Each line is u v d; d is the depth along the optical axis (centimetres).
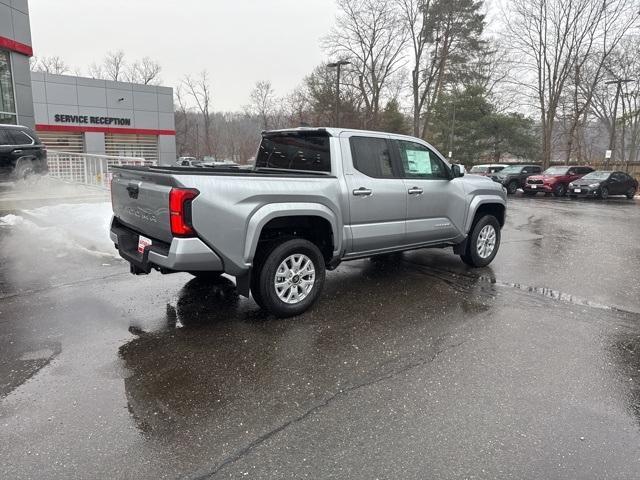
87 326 414
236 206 392
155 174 385
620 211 1580
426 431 267
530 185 2325
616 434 268
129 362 346
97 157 1256
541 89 3259
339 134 485
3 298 484
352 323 434
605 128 4534
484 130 3944
